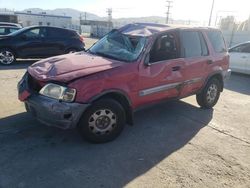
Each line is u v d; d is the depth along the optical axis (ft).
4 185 10.48
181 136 15.70
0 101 19.74
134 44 15.57
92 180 11.09
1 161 12.05
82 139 14.42
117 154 13.20
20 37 36.35
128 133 15.66
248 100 24.39
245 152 14.24
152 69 15.23
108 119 13.93
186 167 12.41
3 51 35.50
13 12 173.06
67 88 12.43
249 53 35.99
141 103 15.29
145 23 17.99
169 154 13.52
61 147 13.55
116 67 13.85
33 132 14.98
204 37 19.11
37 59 42.09
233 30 80.43
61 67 13.78
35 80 13.82
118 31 17.61
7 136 14.39
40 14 173.47
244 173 12.23
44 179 10.98
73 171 11.62
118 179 11.26
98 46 17.30
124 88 14.01
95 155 12.99
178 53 16.94
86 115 13.15
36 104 13.05
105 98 13.69
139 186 10.88
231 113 20.31
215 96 20.93
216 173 12.08
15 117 16.85
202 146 14.61
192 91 18.67
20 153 12.79
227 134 16.39
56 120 12.68
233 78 35.37
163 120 17.98
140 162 12.61
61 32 39.50
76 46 40.37
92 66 13.80
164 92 16.33
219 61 20.12
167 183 11.16
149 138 15.17
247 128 17.52
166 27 16.97
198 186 11.09
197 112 19.99
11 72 30.68
